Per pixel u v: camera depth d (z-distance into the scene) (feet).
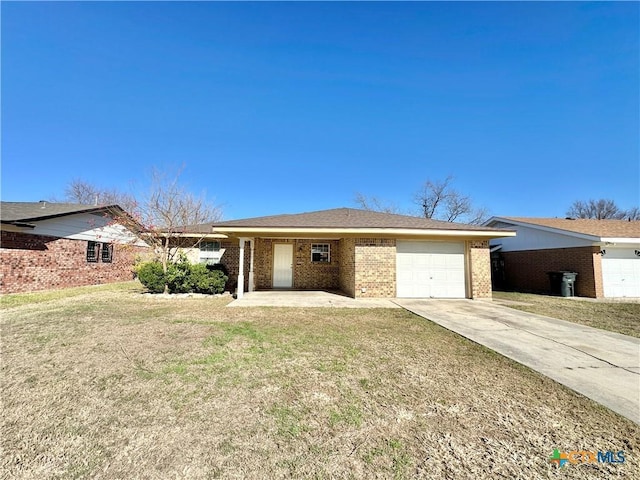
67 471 6.48
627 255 38.50
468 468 6.69
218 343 16.17
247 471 6.51
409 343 16.61
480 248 35.63
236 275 45.75
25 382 11.14
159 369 12.43
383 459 6.97
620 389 10.96
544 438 7.91
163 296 34.88
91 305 28.07
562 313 26.35
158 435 7.87
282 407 9.40
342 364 13.21
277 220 36.70
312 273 44.83
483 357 14.39
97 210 46.78
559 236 41.98
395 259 34.86
